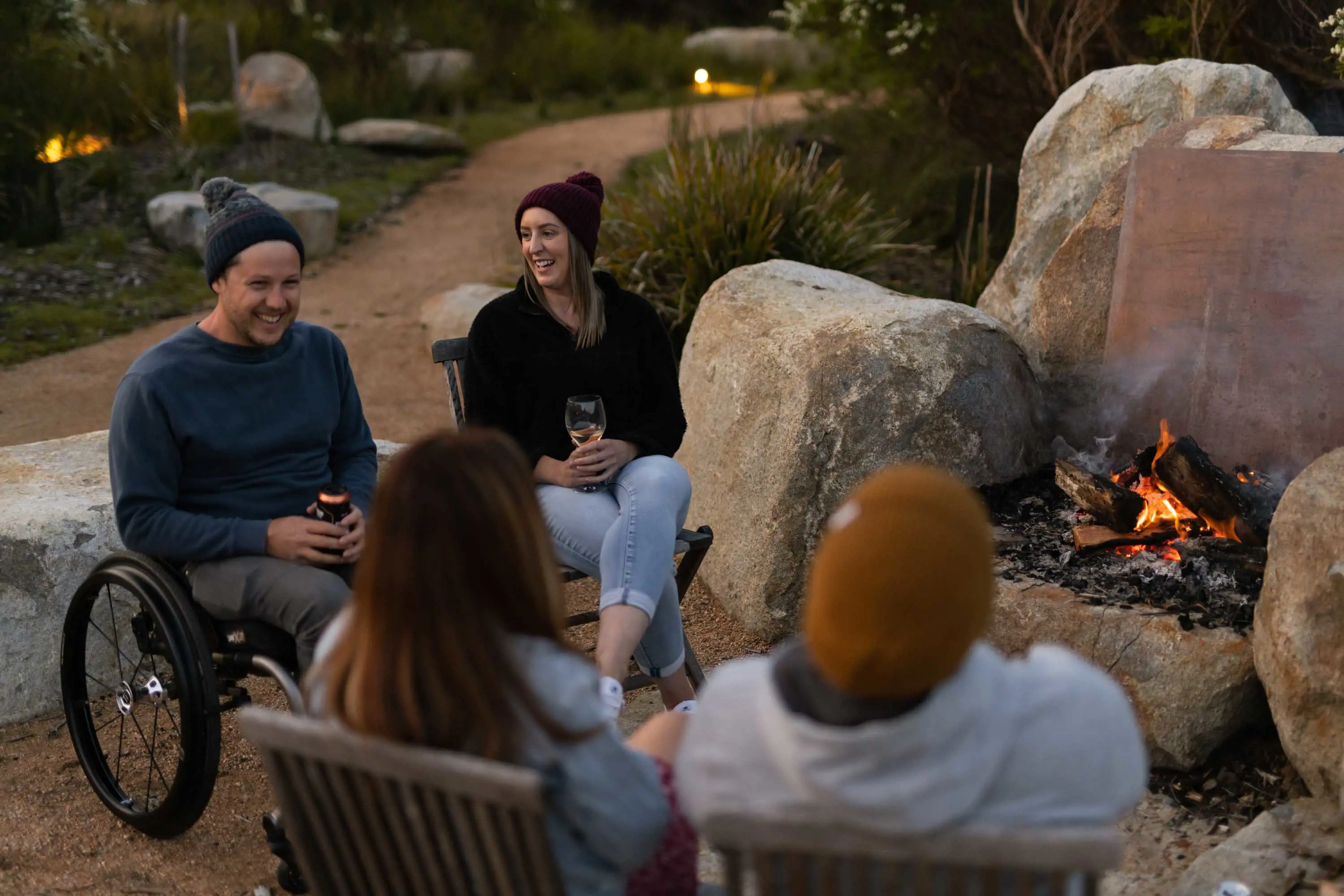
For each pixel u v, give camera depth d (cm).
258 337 284
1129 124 458
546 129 1540
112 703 375
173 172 1112
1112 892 262
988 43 841
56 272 858
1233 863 253
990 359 406
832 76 1085
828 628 142
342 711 166
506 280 823
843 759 143
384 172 1262
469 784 154
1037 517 387
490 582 163
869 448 386
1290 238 358
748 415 414
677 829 184
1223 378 378
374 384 697
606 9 2277
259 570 276
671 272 661
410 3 1788
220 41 1423
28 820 313
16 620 361
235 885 286
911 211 984
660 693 371
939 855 143
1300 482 291
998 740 143
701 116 1534
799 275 473
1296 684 275
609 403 337
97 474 411
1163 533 353
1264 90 442
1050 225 481
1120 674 315
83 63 1184
